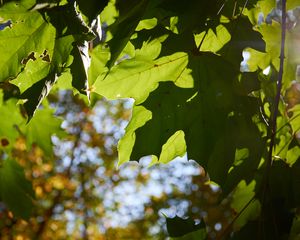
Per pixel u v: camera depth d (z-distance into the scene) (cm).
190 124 55
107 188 386
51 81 50
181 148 59
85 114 357
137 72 55
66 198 363
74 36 50
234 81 54
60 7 49
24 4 49
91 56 55
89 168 380
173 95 56
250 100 54
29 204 75
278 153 60
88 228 378
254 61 62
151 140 56
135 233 374
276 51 62
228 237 55
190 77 55
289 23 61
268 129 55
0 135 73
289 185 59
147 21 54
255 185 62
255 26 60
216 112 55
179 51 53
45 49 50
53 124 75
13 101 69
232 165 56
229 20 53
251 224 54
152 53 54
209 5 52
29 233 318
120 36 49
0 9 48
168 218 54
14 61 50
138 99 56
